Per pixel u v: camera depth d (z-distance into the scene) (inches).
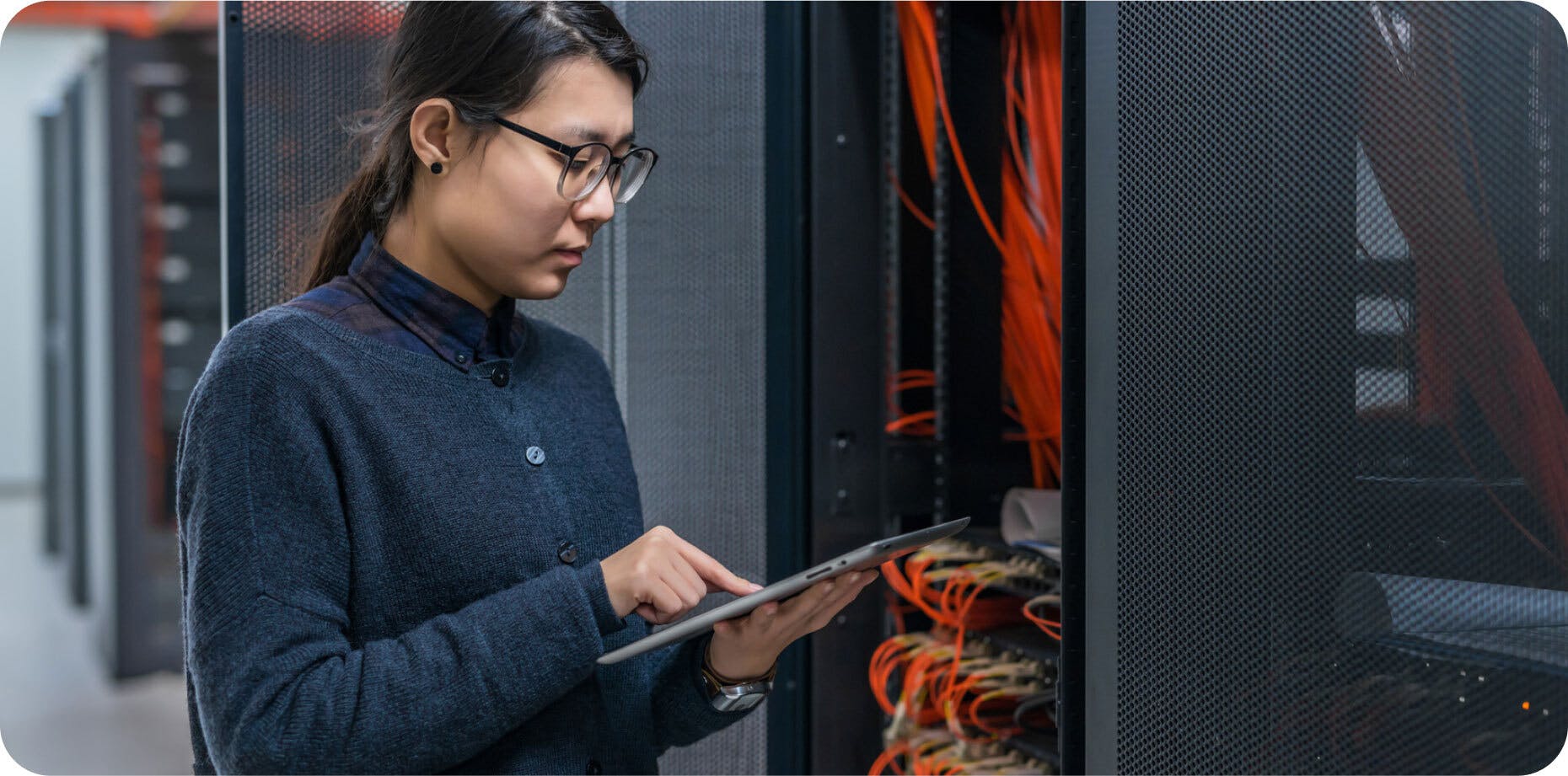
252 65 43.6
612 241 51.9
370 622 28.9
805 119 51.8
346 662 26.9
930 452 53.1
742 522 52.2
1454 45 28.1
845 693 52.5
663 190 52.1
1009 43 52.7
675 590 28.8
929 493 53.2
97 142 152.6
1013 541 46.4
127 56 146.2
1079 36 34.3
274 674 25.8
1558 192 28.7
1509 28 28.5
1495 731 27.8
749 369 52.2
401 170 30.9
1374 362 28.6
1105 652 33.6
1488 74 28.3
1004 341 53.6
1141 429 32.8
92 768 110.4
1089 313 34.2
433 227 30.7
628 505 35.0
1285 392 29.9
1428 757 28.0
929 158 53.3
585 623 28.1
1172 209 32.0
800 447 51.4
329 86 44.3
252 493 27.0
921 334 53.8
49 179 226.8
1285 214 29.8
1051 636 43.8
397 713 26.3
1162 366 32.2
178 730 124.6
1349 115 29.0
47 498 234.4
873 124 52.8
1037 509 45.9
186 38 148.5
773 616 30.5
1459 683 27.9
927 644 50.8
